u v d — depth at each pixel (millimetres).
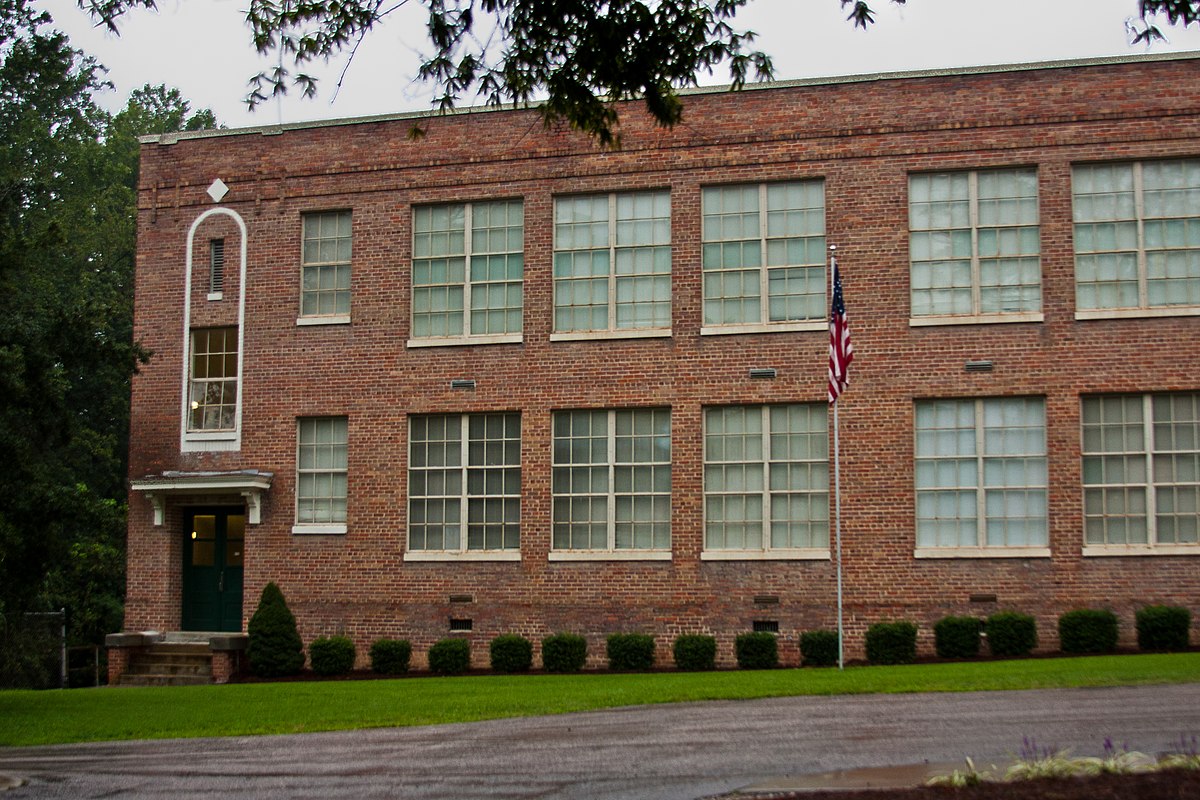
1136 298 28562
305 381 32125
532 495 30594
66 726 21109
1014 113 29156
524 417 30828
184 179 33500
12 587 22891
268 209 32844
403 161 32094
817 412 29562
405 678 28859
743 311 30031
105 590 43812
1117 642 27562
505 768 15648
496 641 29734
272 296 32562
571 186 31047
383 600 31078
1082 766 13273
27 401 23016
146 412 33062
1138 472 28250
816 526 29266
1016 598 28203
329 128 32688
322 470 31969
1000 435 28797
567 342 30734
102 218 56031
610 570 29984
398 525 31250
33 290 46844
